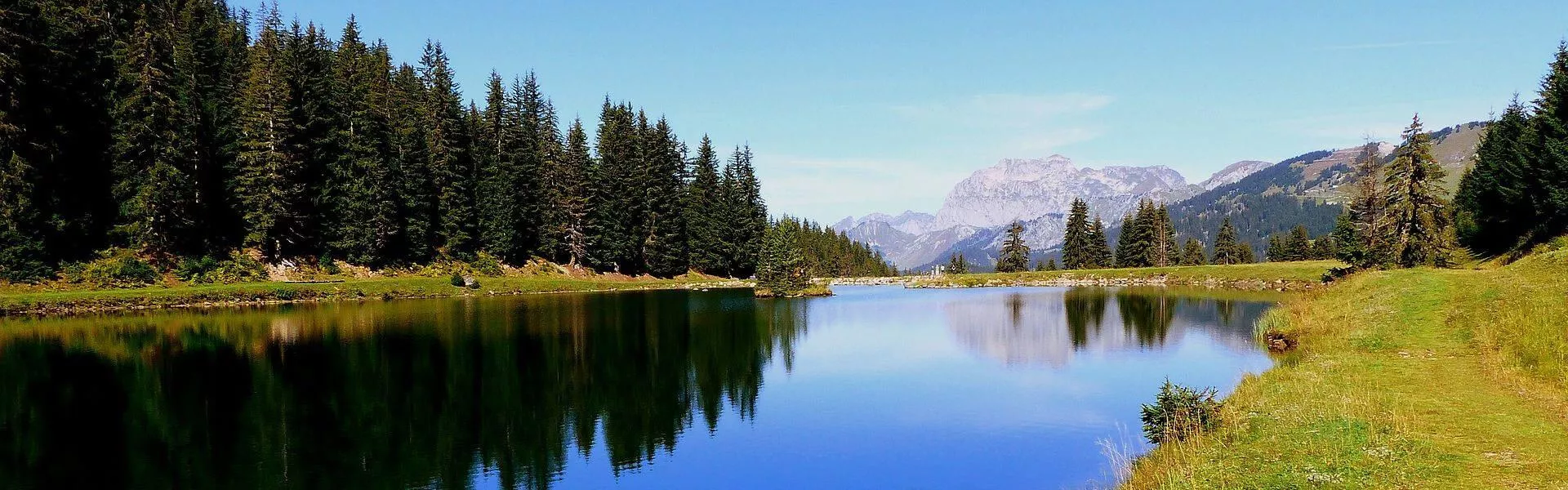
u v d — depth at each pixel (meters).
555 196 86.94
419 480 16.92
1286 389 18.14
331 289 60.69
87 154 56.16
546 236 86.25
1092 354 33.66
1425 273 39.66
